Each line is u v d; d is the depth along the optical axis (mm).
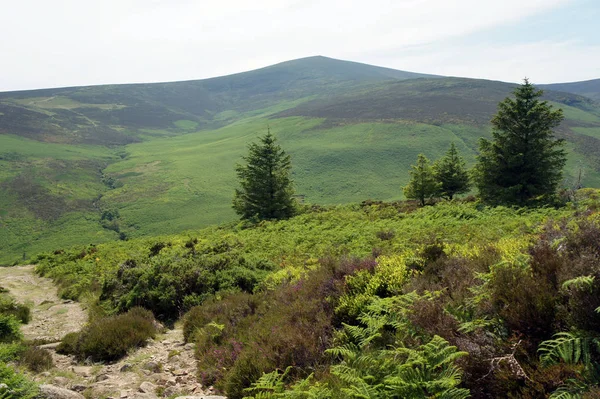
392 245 15664
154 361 7691
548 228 7898
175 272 13156
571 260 4527
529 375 3496
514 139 31656
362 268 7965
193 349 8258
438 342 4020
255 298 9773
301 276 10359
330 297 7160
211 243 23844
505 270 4828
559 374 3293
